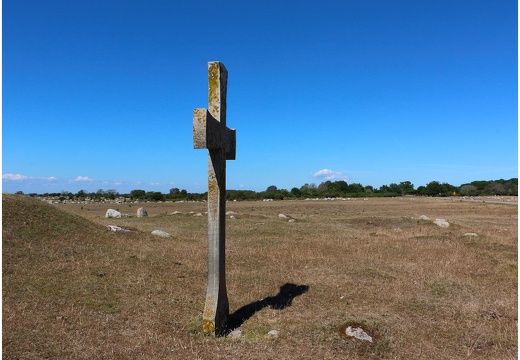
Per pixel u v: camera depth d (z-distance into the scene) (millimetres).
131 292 7680
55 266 8922
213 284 5988
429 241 14703
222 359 4988
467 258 11461
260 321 6473
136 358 4941
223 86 6203
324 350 5273
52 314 6191
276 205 48875
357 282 8766
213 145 5559
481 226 23219
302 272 9727
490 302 7516
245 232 17391
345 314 6617
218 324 5895
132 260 10297
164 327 6023
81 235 12555
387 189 92250
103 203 53531
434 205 49281
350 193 84188
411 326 6246
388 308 7074
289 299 7621
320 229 19469
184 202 59188
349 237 16266
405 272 9773
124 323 6105
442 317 6727
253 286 8508
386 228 21141
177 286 8352
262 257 11500
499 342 5781
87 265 9312
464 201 57406
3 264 8391
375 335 5809
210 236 6000
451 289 8242
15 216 12062
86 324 5918
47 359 4754
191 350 5211
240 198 69062
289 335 5738
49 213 13531
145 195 67312
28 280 7734
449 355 5383
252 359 4996
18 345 4977
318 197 76500
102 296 7305
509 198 66625
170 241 14477
